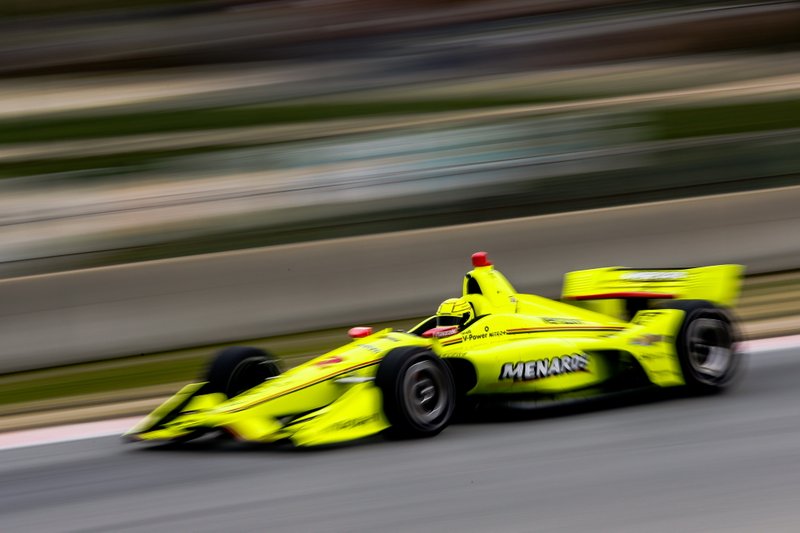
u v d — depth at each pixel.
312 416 21.39
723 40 103.00
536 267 41.81
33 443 26.41
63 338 37.56
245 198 60.88
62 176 70.56
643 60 97.88
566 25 109.81
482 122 76.50
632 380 25.78
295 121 82.12
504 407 23.81
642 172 60.53
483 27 110.81
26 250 54.00
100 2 121.56
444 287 41.22
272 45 108.00
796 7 110.62
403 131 75.19
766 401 23.83
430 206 55.78
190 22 115.75
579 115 77.38
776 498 16.31
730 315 26.06
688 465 18.61
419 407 22.16
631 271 28.05
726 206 44.34
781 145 64.25
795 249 44.97
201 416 22.17
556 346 24.38
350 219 54.62
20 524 18.53
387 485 18.58
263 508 17.70
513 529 15.62
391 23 113.31
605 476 18.23
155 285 38.62
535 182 59.19
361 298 40.31
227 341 38.91
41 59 105.81
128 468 22.14
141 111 88.88
